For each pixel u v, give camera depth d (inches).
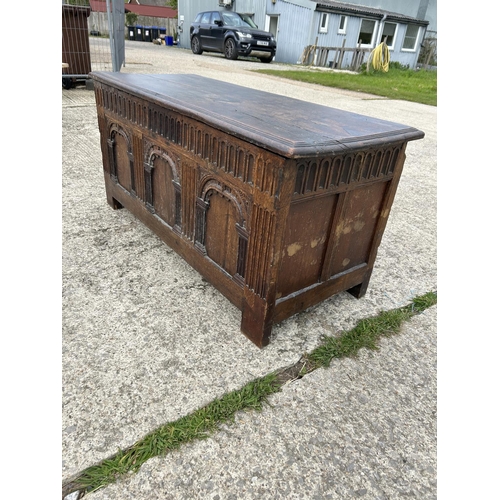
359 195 72.3
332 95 320.8
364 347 75.9
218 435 56.3
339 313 84.8
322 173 61.7
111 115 102.7
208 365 68.1
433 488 51.8
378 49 545.3
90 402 59.5
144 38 1031.6
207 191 74.0
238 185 65.2
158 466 51.6
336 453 55.3
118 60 281.3
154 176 92.7
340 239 74.6
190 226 83.4
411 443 57.7
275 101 86.4
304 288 74.2
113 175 113.3
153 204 97.5
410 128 72.3
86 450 52.6
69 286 85.8
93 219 115.3
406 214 137.9
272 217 59.6
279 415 60.2
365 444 57.0
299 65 585.0
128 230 110.7
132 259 97.6
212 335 75.2
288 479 51.4
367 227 79.8
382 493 50.9
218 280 79.0
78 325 74.8
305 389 65.3
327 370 69.7
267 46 515.5
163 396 61.4
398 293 93.6
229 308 83.1
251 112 71.3
